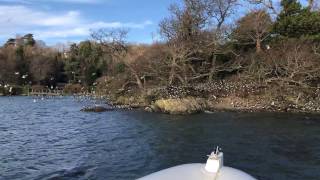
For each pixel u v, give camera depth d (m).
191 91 50.53
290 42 52.75
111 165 20.58
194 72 55.28
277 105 46.69
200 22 56.75
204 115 42.22
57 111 50.78
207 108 46.91
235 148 24.45
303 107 45.72
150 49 60.59
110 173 19.06
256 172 19.14
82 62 103.94
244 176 8.64
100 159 21.95
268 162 20.92
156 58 55.81
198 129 32.38
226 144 25.77
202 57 57.41
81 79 100.31
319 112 43.50
